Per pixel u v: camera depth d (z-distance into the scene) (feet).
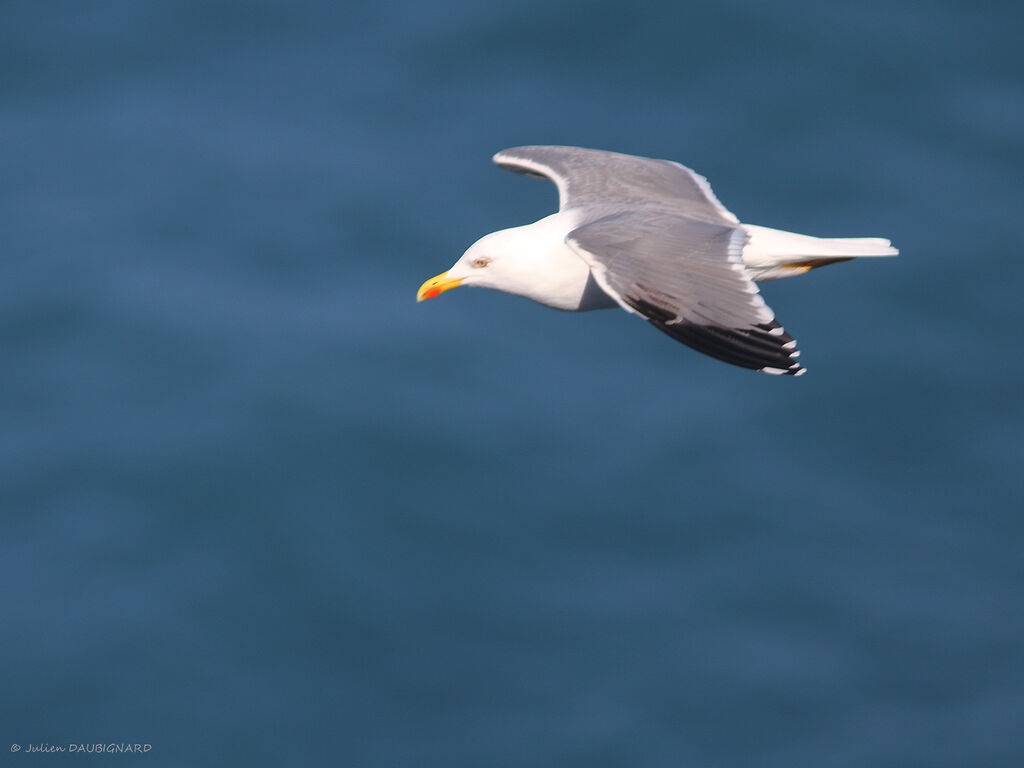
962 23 96.73
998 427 76.07
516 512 71.77
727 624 68.28
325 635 67.72
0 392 76.33
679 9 96.43
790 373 32.73
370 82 94.02
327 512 71.61
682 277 34.60
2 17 99.30
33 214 85.71
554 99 92.43
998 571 70.79
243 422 74.69
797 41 94.99
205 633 67.62
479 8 97.40
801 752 64.28
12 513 71.51
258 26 98.27
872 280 82.64
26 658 66.49
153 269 82.33
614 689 66.08
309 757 64.13
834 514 72.54
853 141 90.12
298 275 82.02
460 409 75.31
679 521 71.61
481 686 66.13
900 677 66.64
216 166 88.58
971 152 89.40
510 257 41.01
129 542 70.49
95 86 95.09
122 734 64.44
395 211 85.30
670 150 89.40
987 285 82.17
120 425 74.69
